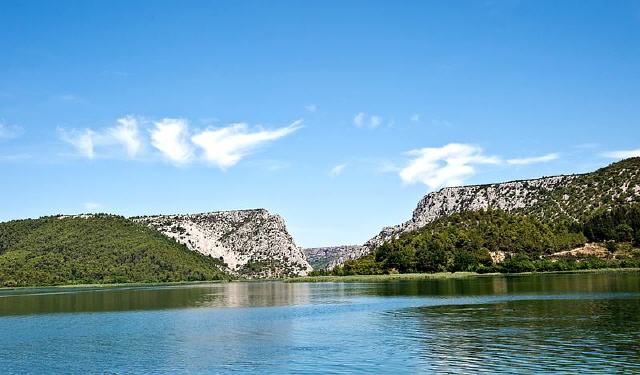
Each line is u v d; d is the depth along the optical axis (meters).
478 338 54.28
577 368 40.72
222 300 123.50
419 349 49.72
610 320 63.28
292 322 73.50
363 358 46.66
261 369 44.03
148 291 181.50
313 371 42.66
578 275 164.38
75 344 59.91
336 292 135.25
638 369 40.16
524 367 41.38
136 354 52.62
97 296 152.00
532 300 89.94
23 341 63.06
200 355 50.84
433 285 144.25
